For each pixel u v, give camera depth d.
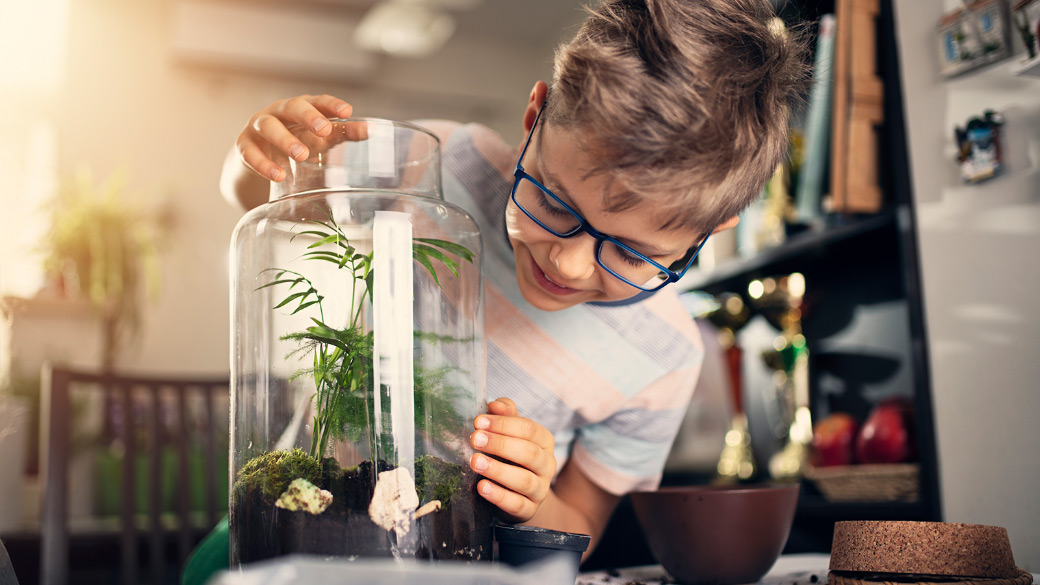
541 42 4.44
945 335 1.00
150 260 3.12
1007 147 0.92
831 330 1.60
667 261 0.68
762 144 0.61
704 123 0.55
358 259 0.55
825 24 1.26
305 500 0.50
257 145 0.67
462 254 0.62
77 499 2.12
